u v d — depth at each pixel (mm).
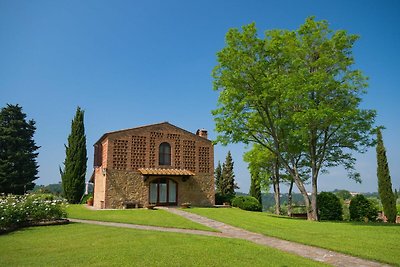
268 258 9742
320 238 13578
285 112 23766
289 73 23469
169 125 32906
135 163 30734
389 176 29312
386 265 9422
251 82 23250
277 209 31203
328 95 22562
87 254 10031
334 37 23000
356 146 23828
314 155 24156
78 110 41094
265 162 31922
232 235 14781
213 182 33719
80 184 39219
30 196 18891
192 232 15477
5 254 10094
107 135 30328
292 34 23750
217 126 24188
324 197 27516
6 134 44344
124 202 29344
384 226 18094
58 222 17484
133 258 9500
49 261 9148
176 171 31688
